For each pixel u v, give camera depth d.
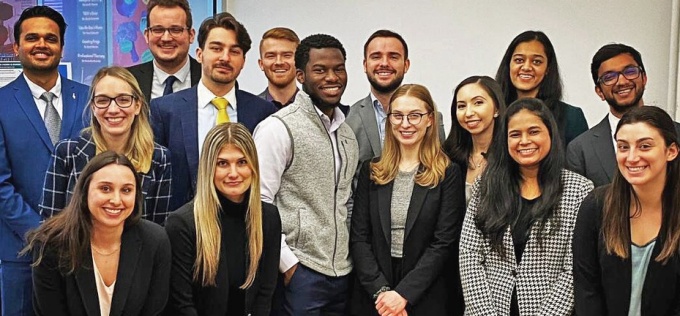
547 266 2.61
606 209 2.37
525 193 2.70
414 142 2.88
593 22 4.09
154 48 3.35
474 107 2.92
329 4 4.48
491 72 4.25
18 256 2.83
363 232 2.94
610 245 2.34
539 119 2.63
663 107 4.01
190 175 2.95
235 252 2.62
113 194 2.39
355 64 4.47
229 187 2.56
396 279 2.87
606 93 3.08
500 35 4.22
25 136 3.01
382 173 2.94
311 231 2.81
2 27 4.41
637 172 2.25
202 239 2.54
